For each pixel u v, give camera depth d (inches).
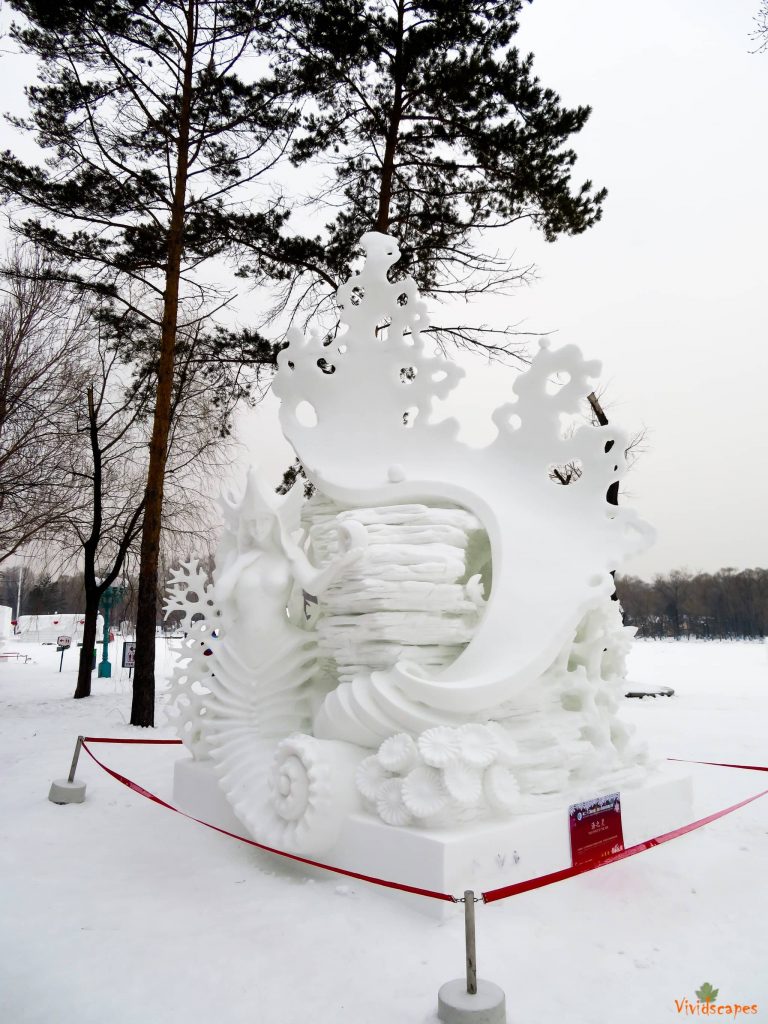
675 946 163.2
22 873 207.3
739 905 187.2
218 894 194.2
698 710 575.2
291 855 204.7
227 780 238.5
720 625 2324.1
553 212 542.3
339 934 167.5
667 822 250.1
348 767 210.4
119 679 841.5
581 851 210.7
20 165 528.4
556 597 234.2
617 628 268.7
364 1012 135.6
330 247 587.8
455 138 564.1
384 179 552.7
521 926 171.8
